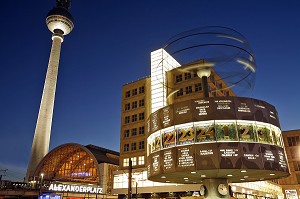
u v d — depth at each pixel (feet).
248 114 90.53
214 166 83.76
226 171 87.97
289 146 322.14
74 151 298.56
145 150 217.15
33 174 309.83
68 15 517.55
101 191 246.06
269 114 94.58
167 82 208.74
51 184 220.23
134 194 211.41
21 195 203.72
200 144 87.71
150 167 100.53
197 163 85.87
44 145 403.54
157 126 99.86
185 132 91.40
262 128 90.58
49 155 310.04
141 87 239.71
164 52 220.64
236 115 89.56
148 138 106.42
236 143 86.12
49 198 208.74
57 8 517.14
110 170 264.31
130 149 226.99
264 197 251.60
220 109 90.27
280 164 88.89
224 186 100.63
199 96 191.21
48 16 505.25
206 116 90.12
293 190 307.99
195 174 94.17
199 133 89.20
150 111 225.97
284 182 315.99
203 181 104.68
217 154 84.94
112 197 249.96
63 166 307.99
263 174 94.53
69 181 262.47
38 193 211.61
